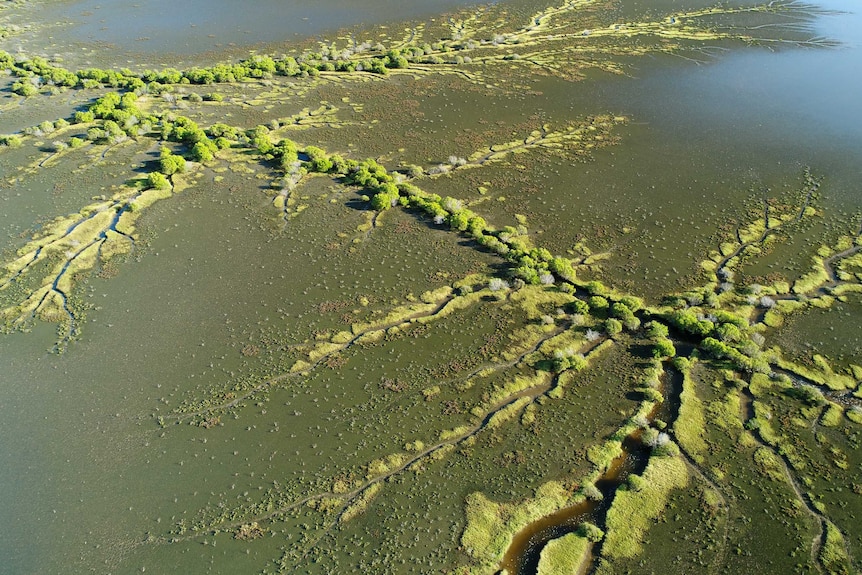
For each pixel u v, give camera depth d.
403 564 39.66
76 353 54.72
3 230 68.69
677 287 59.75
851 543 39.75
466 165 79.75
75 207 72.06
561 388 50.28
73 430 48.44
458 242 66.00
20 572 40.03
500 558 39.81
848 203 70.88
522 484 43.91
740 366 50.97
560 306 57.66
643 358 52.47
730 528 40.81
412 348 54.12
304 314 57.81
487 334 55.16
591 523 41.59
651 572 38.72
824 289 58.94
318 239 67.06
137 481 44.84
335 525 41.88
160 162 77.94
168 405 50.06
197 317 57.88
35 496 44.16
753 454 45.09
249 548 40.81
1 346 55.47
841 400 48.69
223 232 68.38
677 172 77.25
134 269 63.50
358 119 91.19
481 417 48.41
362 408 49.31
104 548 41.12
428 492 43.56
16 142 83.06
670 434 46.69
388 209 71.12
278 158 80.94
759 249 64.25
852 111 89.75
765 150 81.31
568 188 74.75
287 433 47.72
